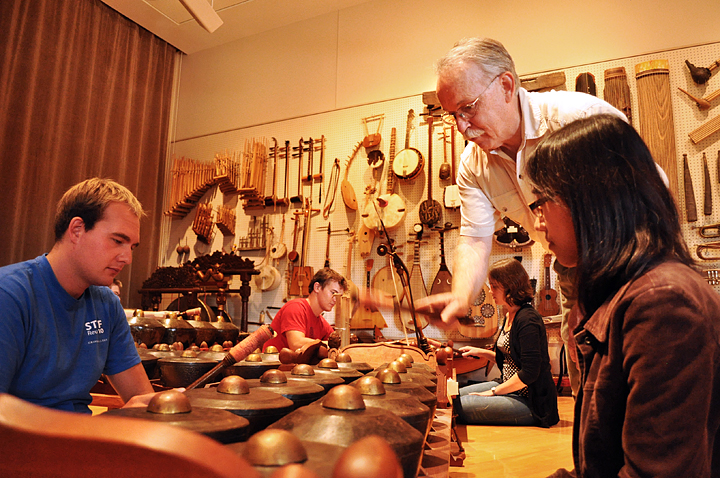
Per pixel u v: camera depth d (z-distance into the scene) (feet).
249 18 20.95
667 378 2.13
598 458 2.52
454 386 5.25
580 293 2.74
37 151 17.26
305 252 19.11
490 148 6.09
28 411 1.01
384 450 1.08
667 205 2.60
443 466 2.95
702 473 2.07
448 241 16.92
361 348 6.19
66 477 1.01
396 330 16.79
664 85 14.80
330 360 3.73
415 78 18.56
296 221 19.42
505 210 6.84
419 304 5.71
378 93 19.06
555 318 14.55
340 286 10.89
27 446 0.99
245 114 21.61
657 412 2.13
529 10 17.13
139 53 21.30
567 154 2.71
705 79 14.51
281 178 20.30
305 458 1.41
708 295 2.32
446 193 16.57
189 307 17.58
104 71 19.70
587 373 2.77
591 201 2.60
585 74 15.65
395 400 2.33
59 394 4.56
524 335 10.44
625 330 2.36
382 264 17.58
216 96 22.41
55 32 18.02
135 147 20.74
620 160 2.61
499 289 11.23
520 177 5.99
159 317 7.94
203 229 20.80
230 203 21.11
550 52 16.61
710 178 14.24
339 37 20.18
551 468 6.79
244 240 20.38
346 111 19.51
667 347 2.16
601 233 2.58
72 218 4.50
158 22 21.13
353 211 18.61
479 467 6.79
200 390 2.48
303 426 1.82
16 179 16.55
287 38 21.30
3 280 4.27
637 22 15.74
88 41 19.15
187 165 21.68
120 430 0.95
